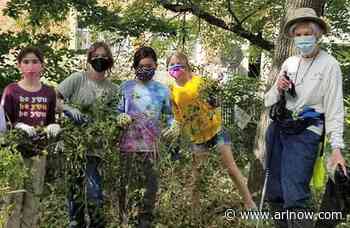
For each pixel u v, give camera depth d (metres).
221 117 5.20
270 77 6.12
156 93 4.88
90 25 8.98
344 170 4.18
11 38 8.07
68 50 8.30
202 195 4.99
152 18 9.41
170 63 4.98
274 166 4.61
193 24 10.62
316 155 4.36
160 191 4.77
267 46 10.10
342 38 9.84
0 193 3.96
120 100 4.81
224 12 10.36
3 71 7.40
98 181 4.52
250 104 8.77
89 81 5.03
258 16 10.26
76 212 4.53
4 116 4.56
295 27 4.44
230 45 11.24
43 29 8.80
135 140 4.66
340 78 4.30
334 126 4.24
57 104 4.84
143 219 4.64
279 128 4.56
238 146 6.50
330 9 9.62
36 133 4.39
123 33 9.09
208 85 4.97
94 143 4.39
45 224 4.43
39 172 4.50
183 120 4.89
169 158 4.72
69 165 4.39
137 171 4.63
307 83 4.37
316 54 4.43
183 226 4.83
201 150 4.96
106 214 4.59
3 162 4.00
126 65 8.91
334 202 4.39
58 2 8.09
